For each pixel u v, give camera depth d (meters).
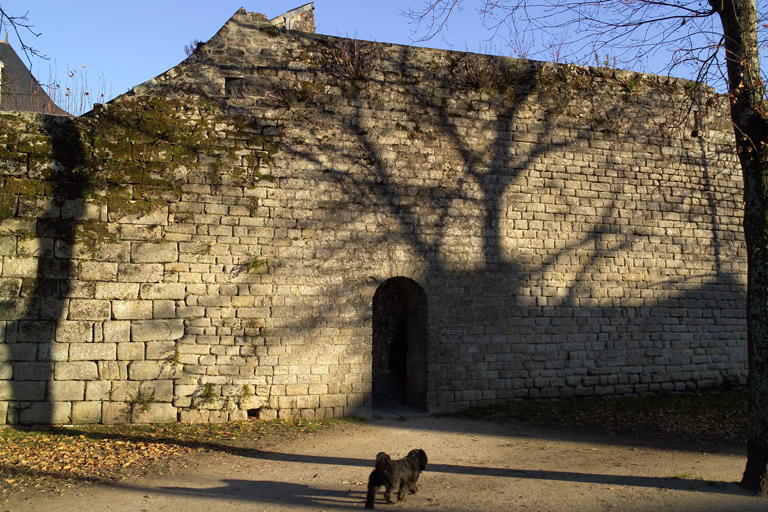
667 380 12.79
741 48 6.84
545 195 12.35
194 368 10.16
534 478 7.12
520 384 11.86
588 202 12.62
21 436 8.98
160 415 9.98
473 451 8.62
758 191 6.54
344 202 11.14
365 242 11.17
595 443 9.12
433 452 8.55
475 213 11.88
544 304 12.12
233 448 8.59
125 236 10.05
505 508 5.96
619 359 12.51
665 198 13.22
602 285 12.55
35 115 9.99
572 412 11.17
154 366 10.01
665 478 7.10
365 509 5.94
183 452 8.32
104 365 9.83
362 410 10.84
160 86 10.57
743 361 13.48
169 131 10.43
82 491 6.57
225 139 10.68
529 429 10.06
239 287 10.45
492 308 11.80
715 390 13.13
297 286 10.73
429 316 11.43
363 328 10.99
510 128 12.29
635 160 13.07
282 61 11.16
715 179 13.70
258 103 10.93
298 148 11.02
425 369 11.43
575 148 12.66
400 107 11.67
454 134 11.94
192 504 6.14
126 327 9.95
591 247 12.55
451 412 11.33
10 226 9.64
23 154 9.84
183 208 10.34
